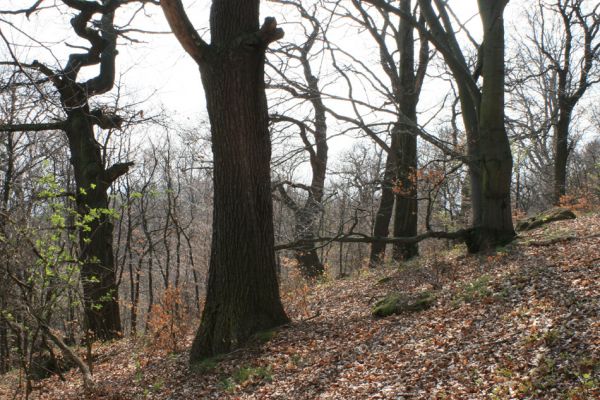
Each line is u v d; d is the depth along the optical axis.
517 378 6.56
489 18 14.31
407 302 10.98
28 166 12.39
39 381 12.73
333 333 10.24
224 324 10.73
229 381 9.13
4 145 13.89
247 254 10.79
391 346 8.98
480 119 14.55
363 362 8.60
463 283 11.42
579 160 39.81
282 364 9.27
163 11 10.05
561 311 8.08
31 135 18.23
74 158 17.48
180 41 10.39
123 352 13.93
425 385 7.15
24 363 9.95
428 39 14.70
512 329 8.05
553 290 9.14
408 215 19.14
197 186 36.03
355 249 34.50
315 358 9.19
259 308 10.84
